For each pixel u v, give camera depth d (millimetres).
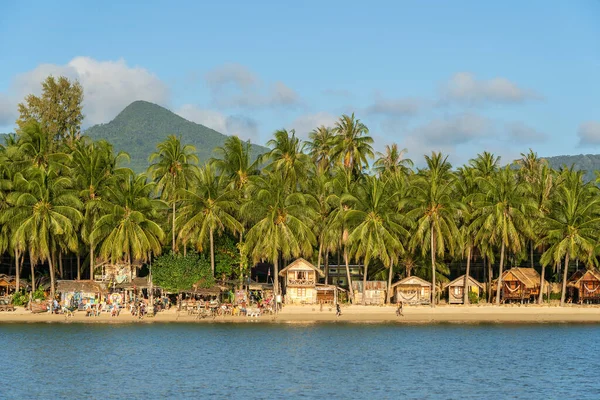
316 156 144125
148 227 118062
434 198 120750
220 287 117562
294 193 120562
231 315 115750
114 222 116188
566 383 69438
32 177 116688
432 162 133375
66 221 113688
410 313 118562
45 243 112250
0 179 116312
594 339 95812
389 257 125062
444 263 140125
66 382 69188
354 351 85875
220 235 127312
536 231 127688
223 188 126250
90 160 122000
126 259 124125
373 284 125000
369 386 67688
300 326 105875
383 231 117750
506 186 122312
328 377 71500
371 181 124188
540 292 126562
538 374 73438
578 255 125188
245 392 65188
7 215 112562
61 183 117875
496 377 71875
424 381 69938
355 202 119875
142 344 90125
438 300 130875
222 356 82250
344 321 111062
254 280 147750
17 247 117000
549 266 147500
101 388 66875
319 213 125562
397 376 72062
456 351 86375
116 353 83938
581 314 120125
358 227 117375
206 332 99688
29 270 138000
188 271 115812
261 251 117125
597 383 69500
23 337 94750
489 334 99688
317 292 124188
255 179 122000
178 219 122188
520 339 95562
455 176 133750
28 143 123812
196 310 114875
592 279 126375
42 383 68750
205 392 65250
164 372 73562
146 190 121750
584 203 125688
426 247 122875
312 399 62750
